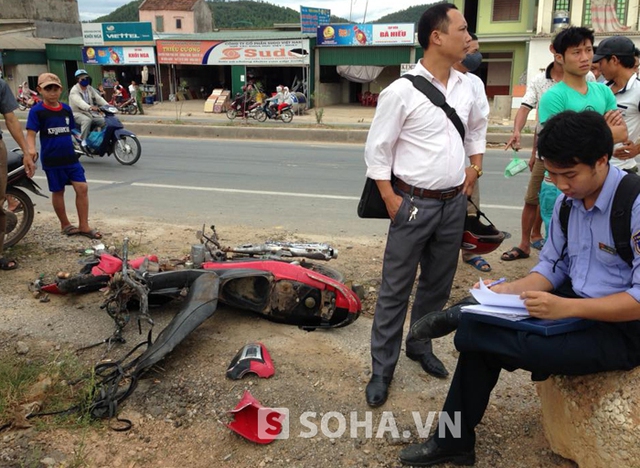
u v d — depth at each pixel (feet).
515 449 9.25
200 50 98.94
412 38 89.45
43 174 32.45
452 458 8.84
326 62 95.55
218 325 13.25
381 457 9.12
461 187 10.39
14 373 10.98
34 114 18.45
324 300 12.90
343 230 21.36
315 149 44.32
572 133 6.86
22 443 9.23
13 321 13.41
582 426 7.87
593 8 78.23
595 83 14.15
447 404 8.68
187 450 9.27
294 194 27.63
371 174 9.95
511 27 87.66
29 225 18.76
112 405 10.00
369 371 11.43
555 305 7.18
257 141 50.26
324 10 96.43
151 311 13.97
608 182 7.33
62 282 13.80
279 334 12.87
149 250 18.43
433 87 9.79
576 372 7.58
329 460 9.07
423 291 11.25
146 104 103.40
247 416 9.73
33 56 111.45
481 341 7.83
